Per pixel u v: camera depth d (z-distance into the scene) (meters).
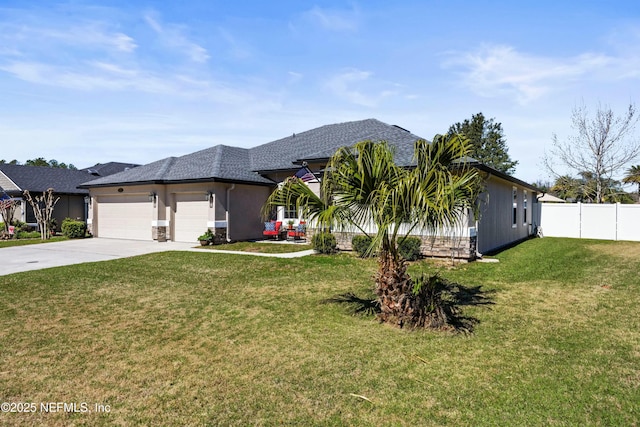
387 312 6.03
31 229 23.62
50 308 6.96
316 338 5.41
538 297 7.67
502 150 38.78
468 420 3.42
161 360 4.71
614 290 8.27
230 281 9.19
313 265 11.12
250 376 4.28
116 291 8.24
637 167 32.28
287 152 19.62
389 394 3.87
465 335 5.51
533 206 22.86
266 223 18.08
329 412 3.55
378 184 5.74
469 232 11.98
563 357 4.75
